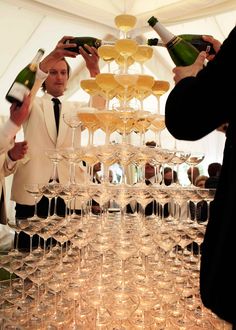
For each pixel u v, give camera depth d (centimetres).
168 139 381
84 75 358
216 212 80
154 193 128
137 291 113
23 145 157
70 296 114
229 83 75
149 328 111
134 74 119
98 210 169
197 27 296
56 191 125
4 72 341
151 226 130
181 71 97
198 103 78
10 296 124
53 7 186
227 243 74
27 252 132
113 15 191
